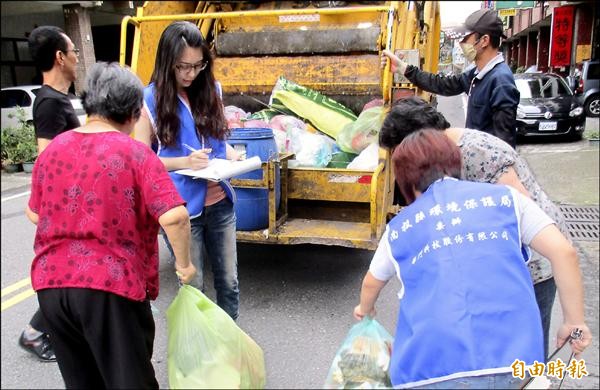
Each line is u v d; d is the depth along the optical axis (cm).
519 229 160
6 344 332
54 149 190
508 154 198
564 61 1529
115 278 184
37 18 1398
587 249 458
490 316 146
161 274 420
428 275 153
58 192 185
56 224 186
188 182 251
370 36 432
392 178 362
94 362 207
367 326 182
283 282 400
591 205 584
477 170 199
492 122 296
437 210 159
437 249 154
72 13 1151
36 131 299
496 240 153
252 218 338
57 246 187
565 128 970
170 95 238
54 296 186
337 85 430
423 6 582
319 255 454
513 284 150
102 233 183
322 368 291
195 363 197
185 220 190
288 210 375
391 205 370
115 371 190
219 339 202
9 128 990
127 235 188
